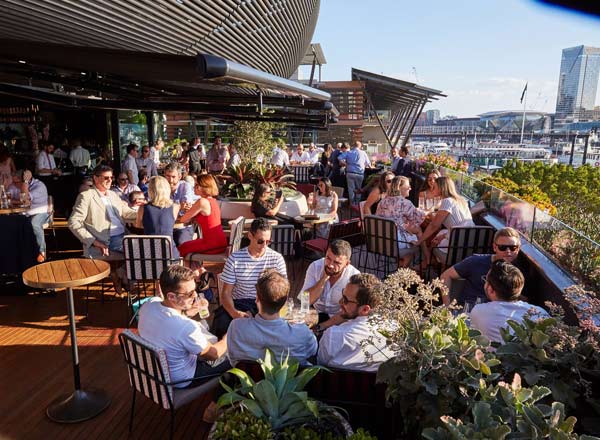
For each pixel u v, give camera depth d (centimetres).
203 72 289
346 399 233
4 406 339
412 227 547
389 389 194
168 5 410
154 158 1299
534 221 466
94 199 511
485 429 156
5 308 512
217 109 644
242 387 196
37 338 445
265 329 254
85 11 335
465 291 397
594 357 195
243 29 599
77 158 1154
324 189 720
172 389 273
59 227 897
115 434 310
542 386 183
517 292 276
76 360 334
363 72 1838
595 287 317
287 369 196
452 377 185
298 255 715
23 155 1241
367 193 1130
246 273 375
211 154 1294
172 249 462
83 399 335
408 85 1841
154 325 274
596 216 604
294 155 1734
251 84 403
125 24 381
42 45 407
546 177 993
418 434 196
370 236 548
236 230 522
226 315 371
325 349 255
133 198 624
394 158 1322
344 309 265
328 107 597
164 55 386
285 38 809
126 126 1365
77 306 519
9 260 536
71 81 601
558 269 385
